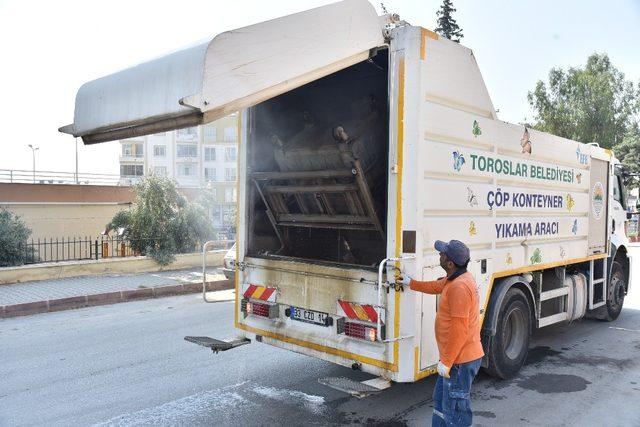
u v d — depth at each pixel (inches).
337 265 174.2
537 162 227.1
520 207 214.4
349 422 171.3
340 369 225.3
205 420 172.6
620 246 325.1
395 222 156.8
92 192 799.1
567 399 192.1
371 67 189.2
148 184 557.3
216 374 219.1
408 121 156.6
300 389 201.5
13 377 215.5
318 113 218.8
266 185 204.2
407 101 156.7
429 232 162.2
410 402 189.3
